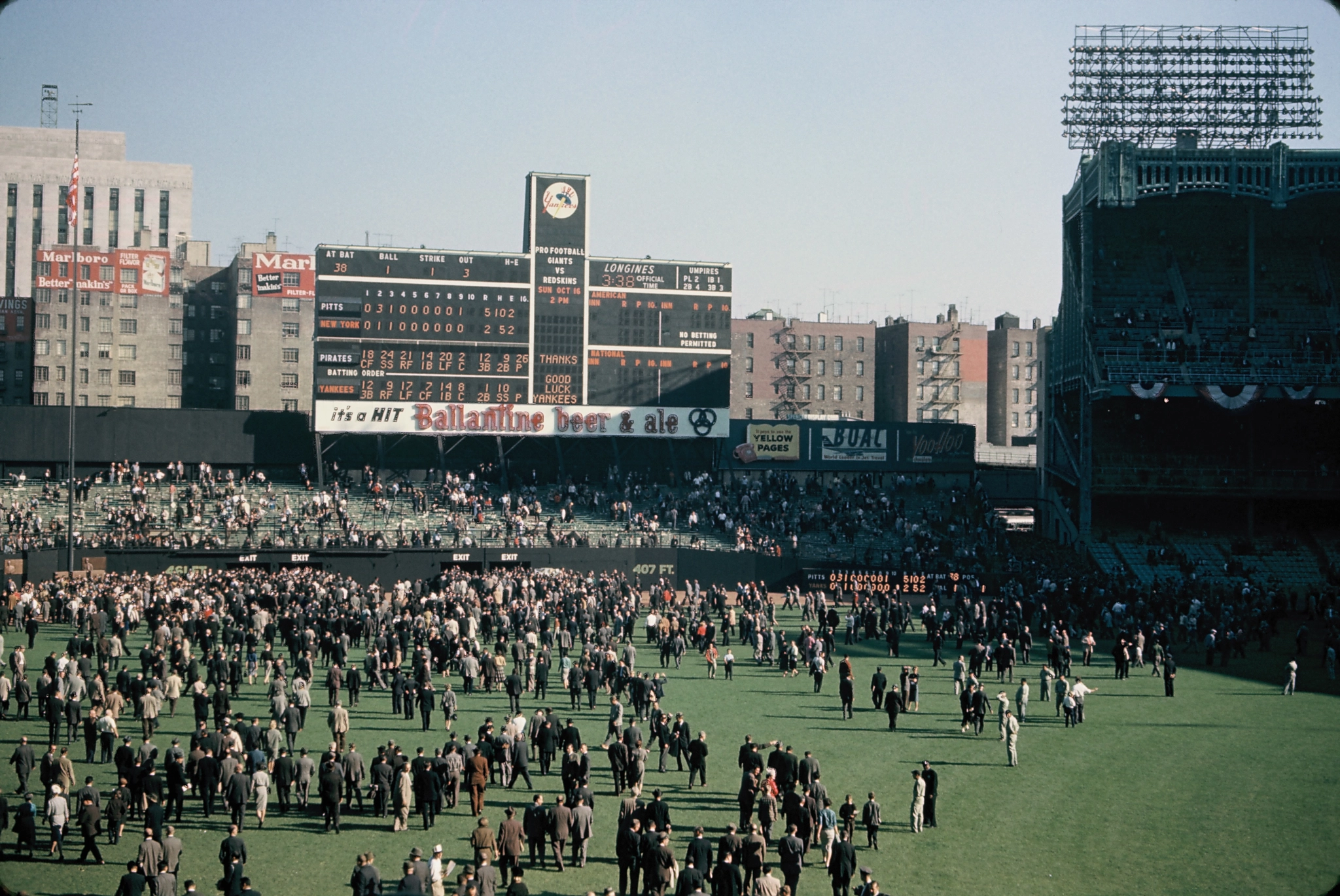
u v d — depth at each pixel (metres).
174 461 99.88
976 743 43.44
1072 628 68.62
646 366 98.81
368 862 25.98
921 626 74.00
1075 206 103.38
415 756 39.25
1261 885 29.03
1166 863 30.56
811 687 54.19
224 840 26.94
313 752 39.91
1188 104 97.94
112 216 185.00
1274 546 97.56
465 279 95.31
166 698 45.12
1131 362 97.44
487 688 51.62
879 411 169.25
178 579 69.19
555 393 97.00
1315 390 91.69
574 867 30.62
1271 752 42.38
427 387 94.62
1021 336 171.00
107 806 31.52
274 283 138.75
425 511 91.25
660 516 96.06
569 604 65.56
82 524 84.19
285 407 138.88
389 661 51.75
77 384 138.62
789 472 107.25
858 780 38.00
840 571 80.56
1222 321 101.88
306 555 81.56
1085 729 46.22
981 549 93.69
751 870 28.05
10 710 46.19
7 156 181.75
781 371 161.50
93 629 53.38
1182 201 105.81
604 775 38.62
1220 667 62.09
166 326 142.75
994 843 32.16
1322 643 72.25
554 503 96.38
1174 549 95.69
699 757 36.62
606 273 98.06
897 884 29.00
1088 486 97.56
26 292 181.62
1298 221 107.50
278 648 59.75
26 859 30.19
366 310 93.56
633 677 46.50
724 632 66.19
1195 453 102.56
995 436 173.12
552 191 97.06
